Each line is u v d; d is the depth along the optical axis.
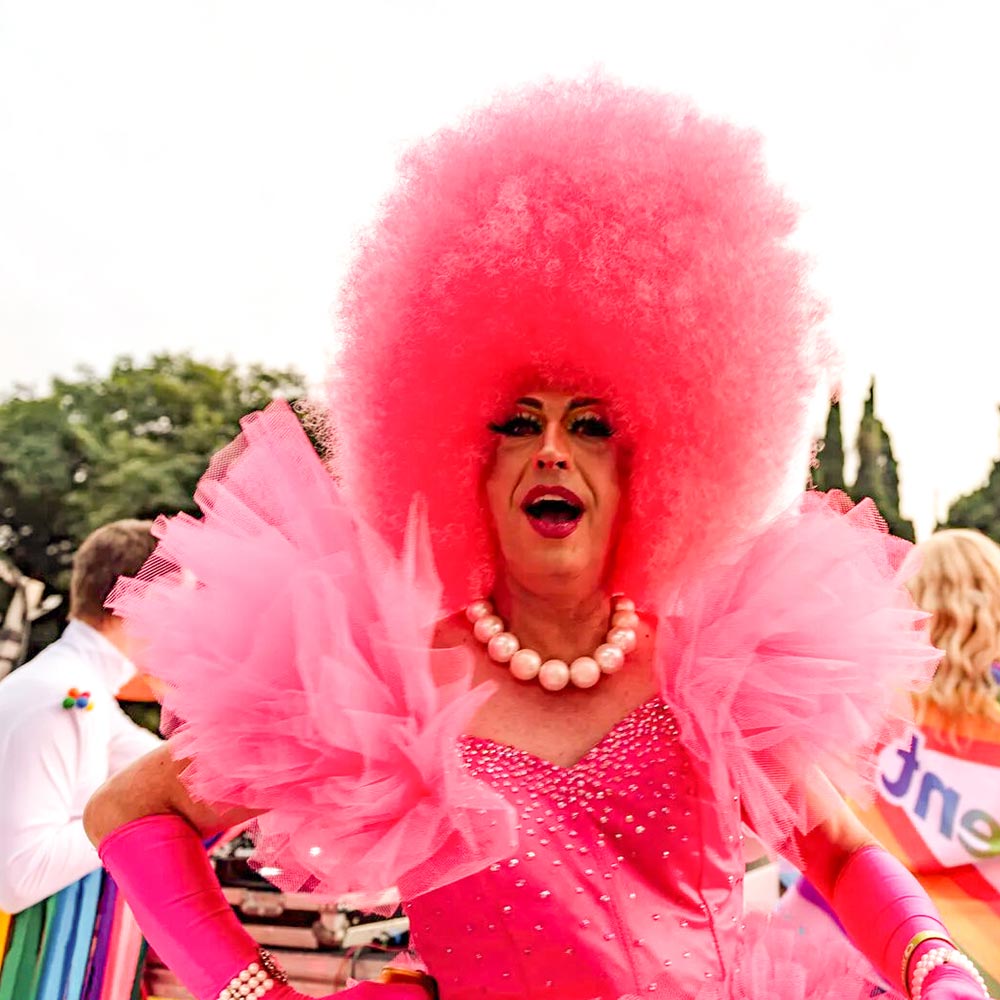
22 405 32.25
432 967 1.37
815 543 1.50
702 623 1.45
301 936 2.63
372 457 1.67
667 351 1.57
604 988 1.31
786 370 1.60
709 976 1.37
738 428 1.60
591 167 1.56
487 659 1.54
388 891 1.28
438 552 1.65
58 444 31.39
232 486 1.43
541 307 1.56
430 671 1.35
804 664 1.41
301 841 1.23
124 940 2.46
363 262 1.66
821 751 1.42
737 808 1.41
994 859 2.35
